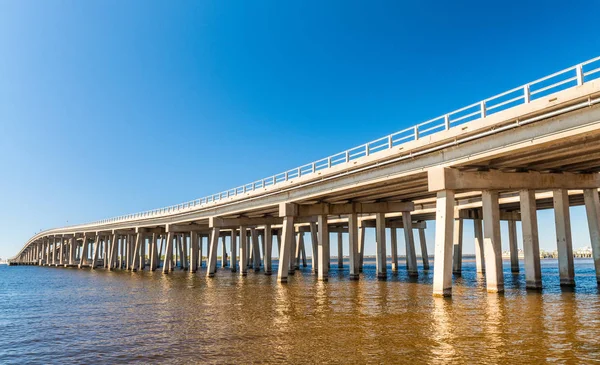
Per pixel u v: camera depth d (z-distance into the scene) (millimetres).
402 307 26469
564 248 35438
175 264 122812
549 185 33250
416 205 64000
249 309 27984
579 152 27156
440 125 30047
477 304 26469
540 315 22141
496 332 18453
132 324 24047
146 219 88062
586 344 16062
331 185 43500
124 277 69938
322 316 24281
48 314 29672
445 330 19188
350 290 38594
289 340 18375
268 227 69812
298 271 80375
